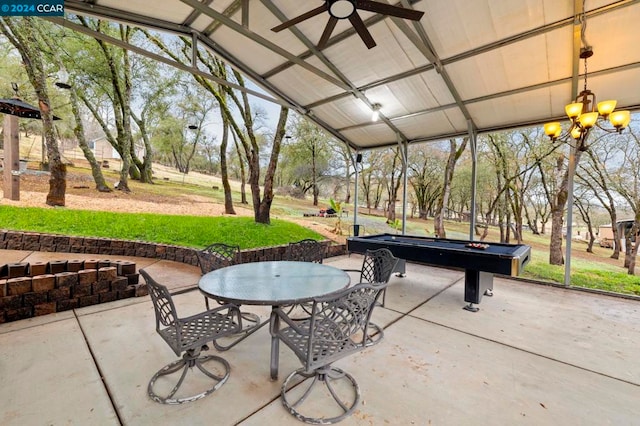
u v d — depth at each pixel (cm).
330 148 1099
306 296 193
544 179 664
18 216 550
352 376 205
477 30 324
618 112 313
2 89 689
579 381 206
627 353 247
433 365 223
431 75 414
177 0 322
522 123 503
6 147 578
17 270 305
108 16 329
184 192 894
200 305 340
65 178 630
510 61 362
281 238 690
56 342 239
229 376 202
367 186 1136
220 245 336
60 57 708
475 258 330
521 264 318
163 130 932
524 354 243
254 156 758
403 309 347
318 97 520
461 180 874
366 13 325
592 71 355
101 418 159
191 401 175
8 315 272
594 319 322
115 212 656
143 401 173
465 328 295
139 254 539
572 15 286
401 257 405
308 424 159
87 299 317
